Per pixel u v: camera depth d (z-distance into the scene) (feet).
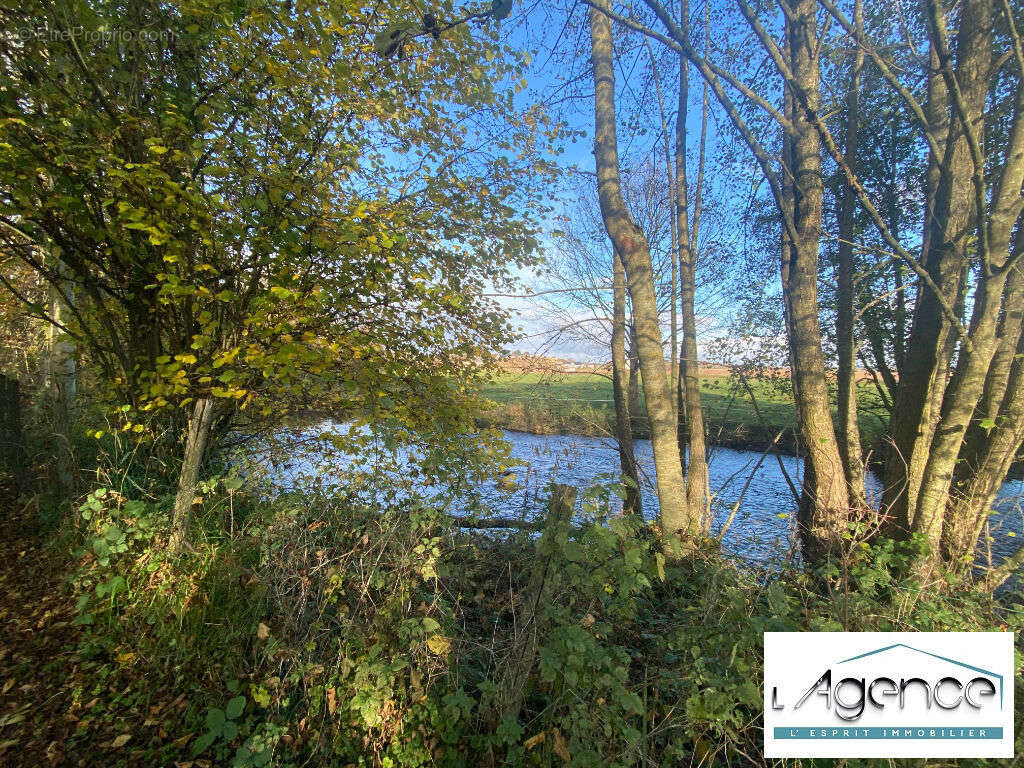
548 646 7.34
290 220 11.06
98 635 10.34
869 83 21.95
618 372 23.43
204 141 11.10
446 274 16.79
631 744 6.37
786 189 17.16
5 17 10.66
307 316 11.55
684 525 15.20
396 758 7.43
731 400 23.84
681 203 21.50
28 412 23.09
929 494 12.55
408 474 15.87
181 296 12.99
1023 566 12.31
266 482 16.14
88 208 12.25
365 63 13.37
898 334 26.37
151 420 15.49
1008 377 14.10
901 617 8.86
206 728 8.34
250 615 9.89
